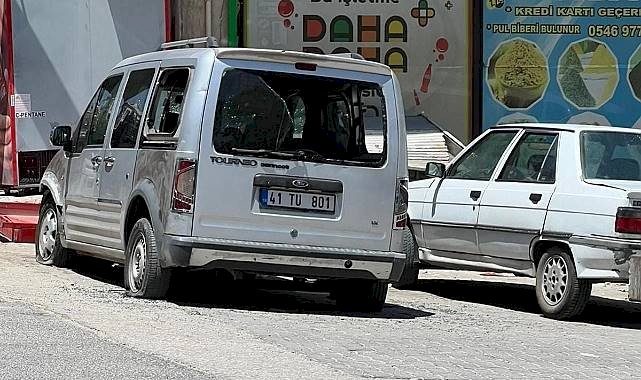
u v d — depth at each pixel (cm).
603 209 2400
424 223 2872
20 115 3928
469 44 4244
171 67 2378
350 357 1858
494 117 4266
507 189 2642
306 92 2292
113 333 1941
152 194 2303
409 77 4238
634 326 2522
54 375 1611
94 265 2917
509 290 3138
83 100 4012
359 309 2484
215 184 2216
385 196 2327
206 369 1694
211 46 2380
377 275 2328
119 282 2655
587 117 4294
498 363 1903
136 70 2553
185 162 2209
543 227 2516
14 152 3922
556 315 2522
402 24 4225
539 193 2558
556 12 4262
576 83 4281
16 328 1945
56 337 1883
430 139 3978
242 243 2225
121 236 2459
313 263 2275
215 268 2247
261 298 2573
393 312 2489
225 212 2219
